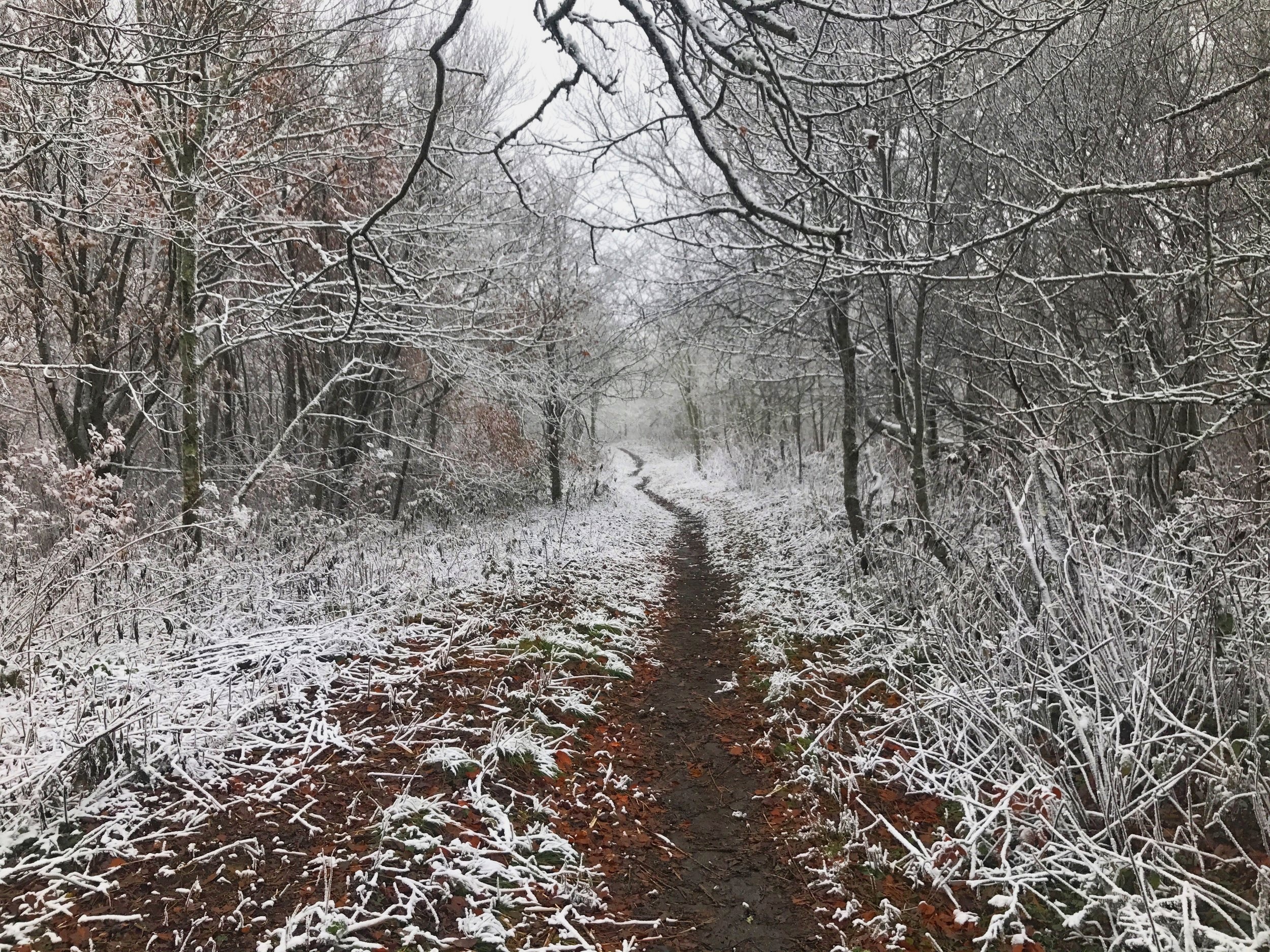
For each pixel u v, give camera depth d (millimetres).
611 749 5684
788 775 5242
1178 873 3561
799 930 3729
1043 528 5281
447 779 4637
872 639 7398
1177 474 6426
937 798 4809
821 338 11094
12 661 4801
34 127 6652
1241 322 6188
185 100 7406
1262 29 5973
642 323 10750
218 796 4188
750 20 3084
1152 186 3850
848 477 10148
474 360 10727
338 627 6754
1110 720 4438
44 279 9922
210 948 3088
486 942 3314
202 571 7258
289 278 8508
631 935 3639
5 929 3059
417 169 3180
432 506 14766
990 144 7500
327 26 10172
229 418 15633
